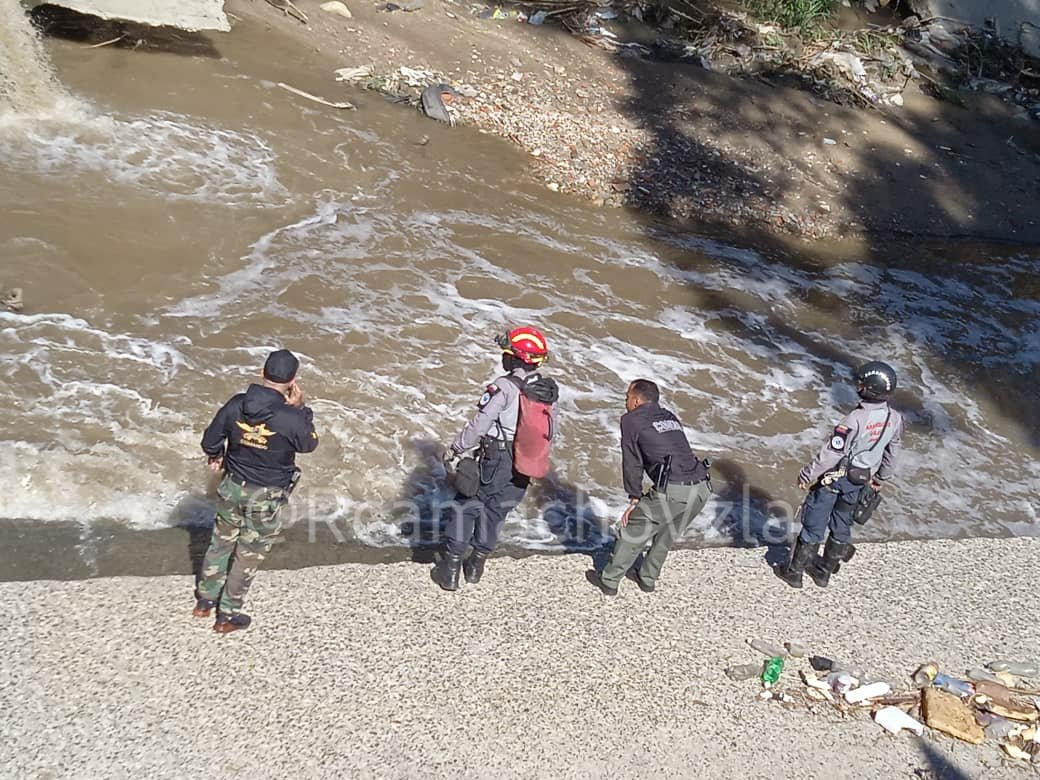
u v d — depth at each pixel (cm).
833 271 1145
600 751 458
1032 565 663
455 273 955
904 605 599
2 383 674
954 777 477
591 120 1317
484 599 547
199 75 1161
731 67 1522
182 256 870
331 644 494
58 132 990
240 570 477
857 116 1490
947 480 815
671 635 541
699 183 1248
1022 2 1864
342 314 849
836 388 918
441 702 470
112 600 500
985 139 1527
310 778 420
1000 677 545
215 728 436
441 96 1263
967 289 1165
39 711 430
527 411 508
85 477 607
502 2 1548
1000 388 974
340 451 685
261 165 1038
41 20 1156
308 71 1244
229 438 457
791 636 555
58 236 847
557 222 1099
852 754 481
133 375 712
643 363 890
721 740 476
